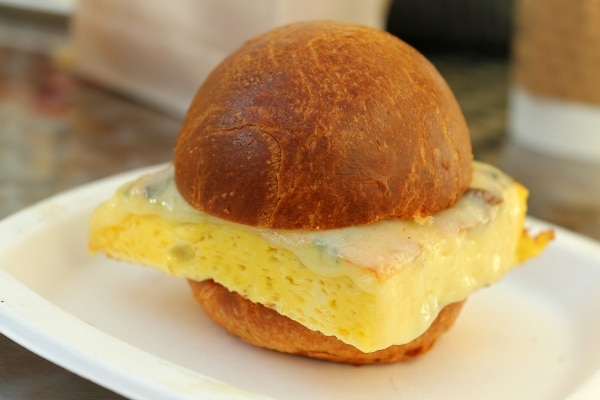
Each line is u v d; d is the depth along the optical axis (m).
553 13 0.76
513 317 0.44
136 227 0.39
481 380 0.39
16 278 0.39
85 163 0.61
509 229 0.40
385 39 0.39
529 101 0.80
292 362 0.39
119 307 0.41
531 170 0.74
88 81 0.85
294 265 0.37
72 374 0.37
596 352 0.41
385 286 0.35
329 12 0.70
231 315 0.39
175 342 0.39
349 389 0.38
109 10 0.81
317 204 0.36
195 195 0.37
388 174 0.37
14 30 1.06
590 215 0.63
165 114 0.77
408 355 0.39
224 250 0.38
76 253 0.43
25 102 0.76
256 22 0.67
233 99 0.37
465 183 0.39
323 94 0.36
